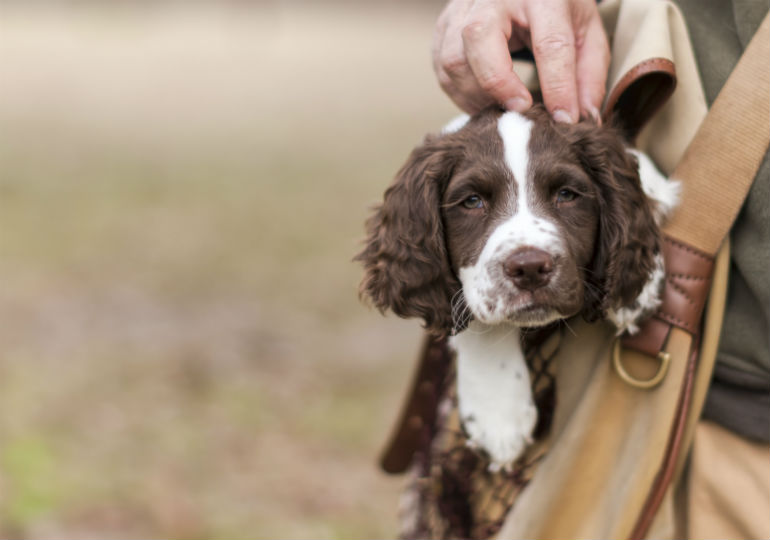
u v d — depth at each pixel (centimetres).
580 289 232
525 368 252
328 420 628
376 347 778
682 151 251
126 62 3183
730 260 247
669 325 238
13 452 550
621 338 241
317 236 1116
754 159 236
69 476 530
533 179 238
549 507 238
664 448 232
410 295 250
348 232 1136
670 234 242
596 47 249
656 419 234
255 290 912
